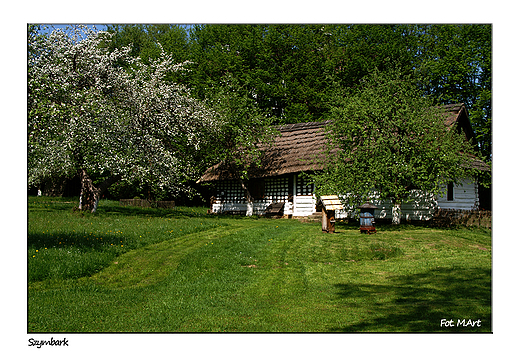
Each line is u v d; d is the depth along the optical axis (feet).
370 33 106.52
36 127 46.14
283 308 23.61
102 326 21.35
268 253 37.68
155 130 66.64
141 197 104.83
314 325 20.63
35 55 53.01
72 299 25.81
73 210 63.05
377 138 53.78
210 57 113.39
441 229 54.08
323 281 29.19
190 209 93.25
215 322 21.44
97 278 30.83
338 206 49.98
